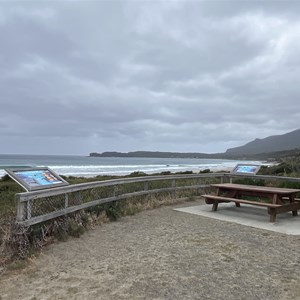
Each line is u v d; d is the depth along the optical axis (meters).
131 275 3.90
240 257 4.55
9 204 8.38
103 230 6.12
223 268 4.12
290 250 4.89
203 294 3.38
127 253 4.74
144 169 56.25
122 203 7.99
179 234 5.83
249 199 9.55
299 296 3.33
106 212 7.12
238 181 11.03
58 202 5.83
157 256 4.59
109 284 3.64
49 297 3.33
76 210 6.09
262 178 10.16
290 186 9.83
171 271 4.02
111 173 42.12
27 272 4.01
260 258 4.51
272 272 3.99
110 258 4.52
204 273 3.95
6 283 3.70
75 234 5.66
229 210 8.30
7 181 18.14
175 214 7.72
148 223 6.73
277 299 3.27
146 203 8.55
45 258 4.52
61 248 4.97
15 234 4.58
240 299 3.27
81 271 4.04
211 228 6.32
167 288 3.53
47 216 5.20
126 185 8.92
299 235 5.82
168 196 9.59
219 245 5.14
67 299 3.28
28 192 4.84
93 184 6.68
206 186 10.41
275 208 6.87
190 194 10.28
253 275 3.89
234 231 6.09
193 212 7.96
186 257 4.54
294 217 7.52
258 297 3.31
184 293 3.41
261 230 6.19
